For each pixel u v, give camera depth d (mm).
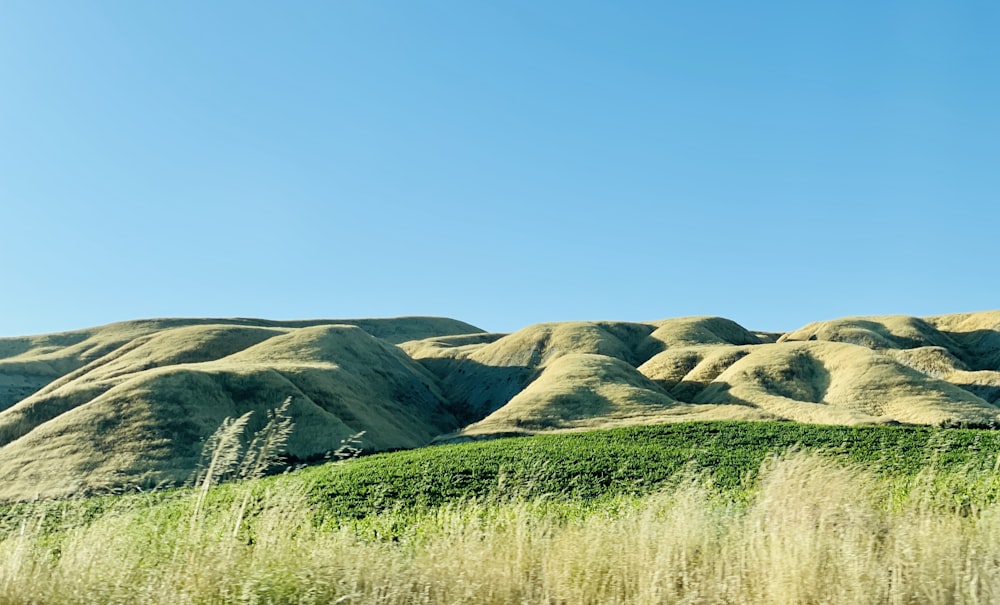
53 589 6184
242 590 5812
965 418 72125
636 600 6012
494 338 197500
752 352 112938
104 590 6008
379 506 23797
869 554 6465
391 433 89812
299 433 73188
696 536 7223
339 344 122375
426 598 5996
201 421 69000
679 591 6297
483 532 7492
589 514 9914
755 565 6438
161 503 7953
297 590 5926
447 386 138875
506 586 6293
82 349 147750
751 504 9086
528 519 8250
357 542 7332
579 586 6355
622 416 83750
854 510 7688
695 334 151750
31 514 7613
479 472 33781
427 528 9281
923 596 6062
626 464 34438
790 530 7090
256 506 7348
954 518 7781
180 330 130125
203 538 6656
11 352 152750
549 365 127438
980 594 6051
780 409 83000
